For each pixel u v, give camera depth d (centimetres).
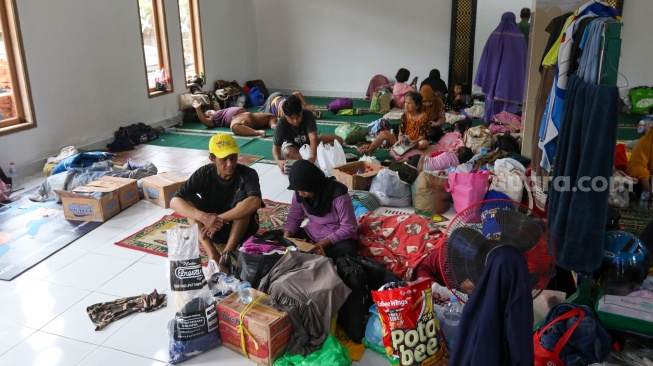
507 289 155
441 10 870
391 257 287
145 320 264
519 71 621
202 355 236
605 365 190
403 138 534
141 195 440
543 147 280
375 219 310
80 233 372
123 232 374
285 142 508
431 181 389
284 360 222
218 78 868
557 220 213
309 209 297
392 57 920
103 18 602
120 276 310
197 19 799
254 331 223
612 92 190
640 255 217
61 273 315
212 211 328
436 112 613
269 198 438
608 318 215
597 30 205
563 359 204
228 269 277
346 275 243
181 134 693
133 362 233
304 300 232
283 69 990
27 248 348
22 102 514
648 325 208
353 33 926
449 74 892
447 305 242
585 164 198
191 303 232
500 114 627
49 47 532
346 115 794
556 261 214
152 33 714
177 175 471
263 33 979
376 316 235
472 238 189
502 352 157
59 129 553
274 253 258
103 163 473
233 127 673
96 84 600
